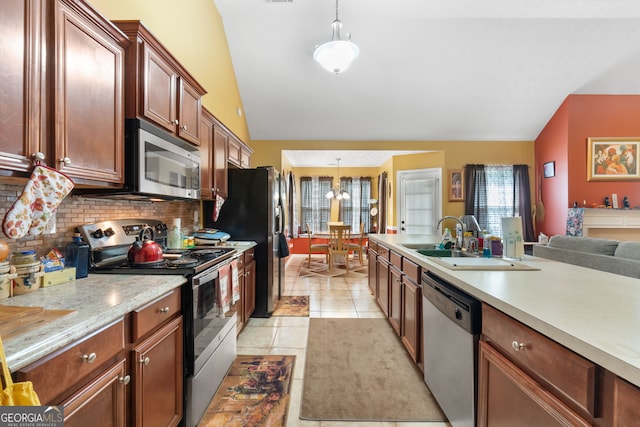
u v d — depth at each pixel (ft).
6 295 3.41
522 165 16.61
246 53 12.27
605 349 2.12
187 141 6.47
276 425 4.99
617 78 13.33
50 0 3.21
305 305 11.32
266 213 10.12
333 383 6.19
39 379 2.29
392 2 10.00
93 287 3.98
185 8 8.52
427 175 17.95
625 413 1.98
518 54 12.16
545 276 4.56
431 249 8.38
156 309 3.95
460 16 10.69
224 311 6.20
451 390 4.59
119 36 4.30
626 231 14.48
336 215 27.50
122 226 5.76
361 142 16.81
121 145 4.40
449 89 13.70
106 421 3.05
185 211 8.95
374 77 13.14
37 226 3.14
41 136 3.13
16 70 2.86
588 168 14.43
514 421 3.12
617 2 9.80
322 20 10.99
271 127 15.93
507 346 3.29
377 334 8.64
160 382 4.02
